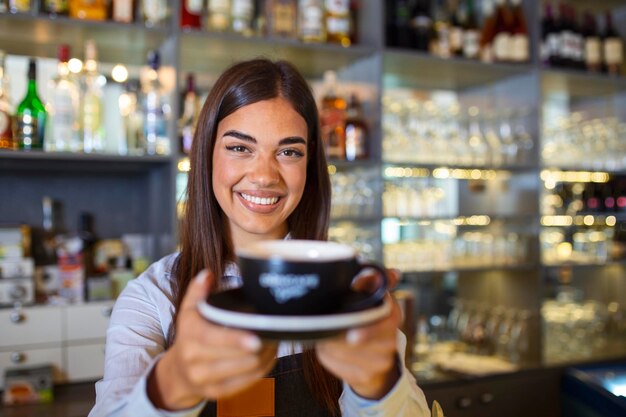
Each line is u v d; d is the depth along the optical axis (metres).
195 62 2.34
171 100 2.01
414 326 2.51
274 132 0.94
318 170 1.10
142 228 2.34
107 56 2.21
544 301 2.95
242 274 0.50
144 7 2.03
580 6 3.10
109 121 2.13
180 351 0.49
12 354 1.84
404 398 0.63
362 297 0.52
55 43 2.11
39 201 2.20
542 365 2.50
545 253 2.78
